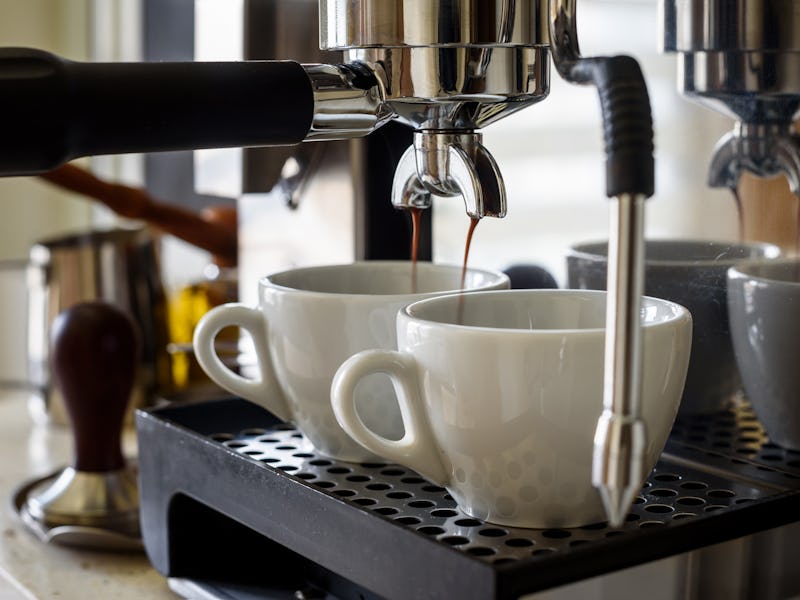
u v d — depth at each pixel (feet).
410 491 1.38
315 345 1.47
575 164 1.76
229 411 1.69
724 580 1.20
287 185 2.00
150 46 3.33
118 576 1.78
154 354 2.82
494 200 1.28
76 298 2.76
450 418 1.23
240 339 2.35
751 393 1.52
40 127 1.07
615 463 0.92
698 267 1.57
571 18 1.20
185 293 2.92
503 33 1.23
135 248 2.82
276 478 1.38
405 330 1.28
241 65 1.19
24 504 2.10
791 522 1.25
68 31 3.64
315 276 1.63
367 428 1.33
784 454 1.48
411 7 1.22
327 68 1.23
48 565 1.83
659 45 1.62
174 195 3.37
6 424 2.78
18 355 3.19
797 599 1.27
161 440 1.60
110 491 2.00
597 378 1.18
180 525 1.61
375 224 1.86
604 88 0.95
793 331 1.43
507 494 1.24
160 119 1.13
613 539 1.13
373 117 1.26
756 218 1.54
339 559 1.28
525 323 1.39
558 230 1.78
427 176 1.31
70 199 3.83
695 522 1.17
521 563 1.07
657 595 1.16
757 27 1.47
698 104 1.58
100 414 2.00
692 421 1.63
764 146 1.52
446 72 1.23
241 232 2.19
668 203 1.67
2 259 3.77
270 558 1.65
